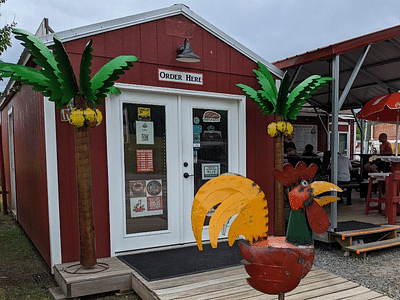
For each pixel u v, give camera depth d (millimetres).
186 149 4984
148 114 4695
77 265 3959
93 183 4273
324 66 7176
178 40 4820
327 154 7422
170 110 4852
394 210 5891
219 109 5254
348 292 3213
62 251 4090
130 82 4477
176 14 4797
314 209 2096
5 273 4613
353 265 4836
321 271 3797
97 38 4258
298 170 2158
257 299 3037
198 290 3240
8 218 8516
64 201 4102
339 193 7980
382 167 8930
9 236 6641
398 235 6027
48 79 3381
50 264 4129
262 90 5227
